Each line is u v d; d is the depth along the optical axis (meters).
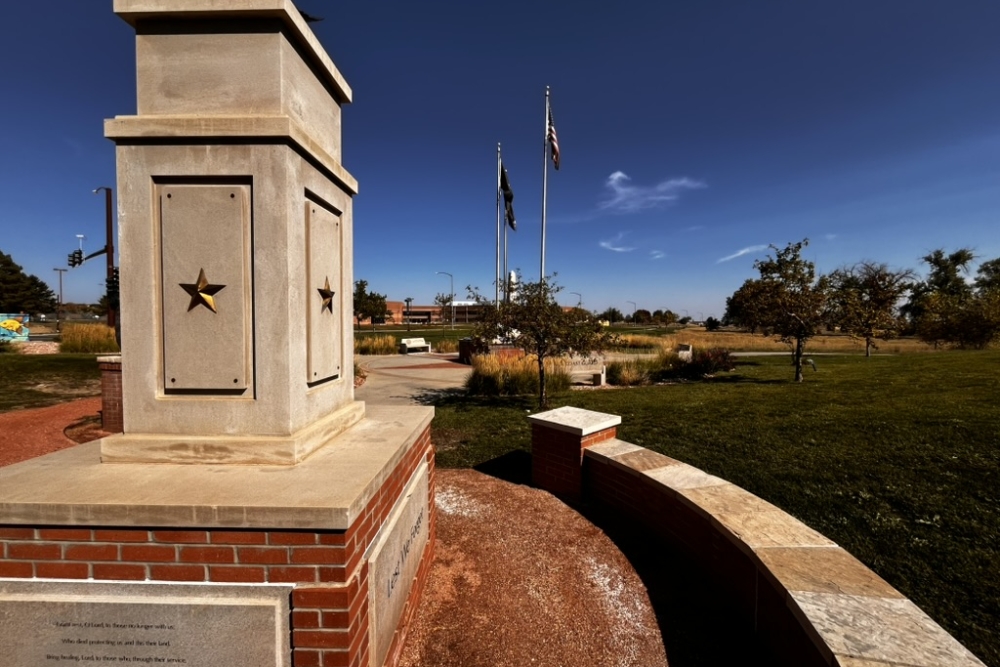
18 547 1.81
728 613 2.95
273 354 2.35
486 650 2.62
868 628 1.92
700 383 13.48
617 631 2.79
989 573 3.13
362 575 1.92
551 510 4.62
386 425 3.12
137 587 1.80
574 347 9.81
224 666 1.80
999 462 4.91
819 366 17.62
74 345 19.72
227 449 2.27
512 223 23.45
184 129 2.29
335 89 3.17
